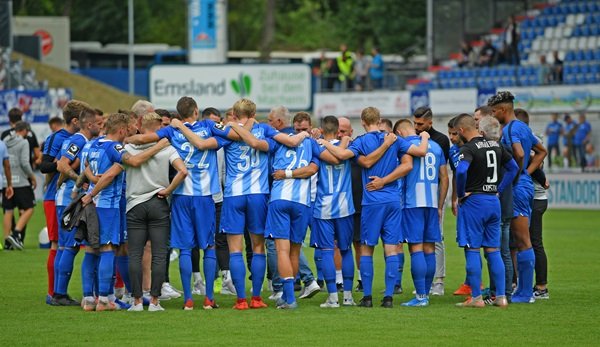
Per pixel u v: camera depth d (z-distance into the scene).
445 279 40.31
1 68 104.88
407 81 107.25
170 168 31.91
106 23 185.00
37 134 85.50
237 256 31.88
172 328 28.42
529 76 92.31
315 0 157.00
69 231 31.67
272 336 27.20
